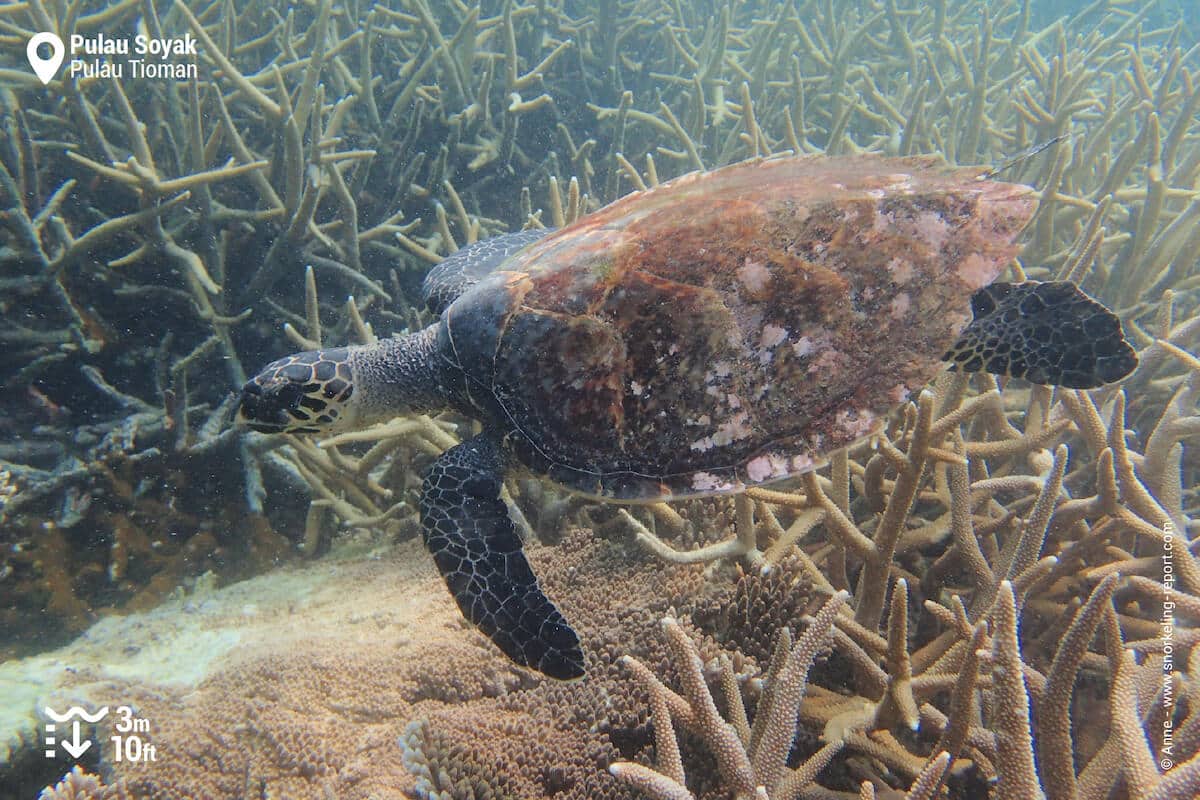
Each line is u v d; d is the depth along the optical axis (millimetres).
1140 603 851
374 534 1271
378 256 1555
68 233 1250
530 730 767
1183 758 571
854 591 912
